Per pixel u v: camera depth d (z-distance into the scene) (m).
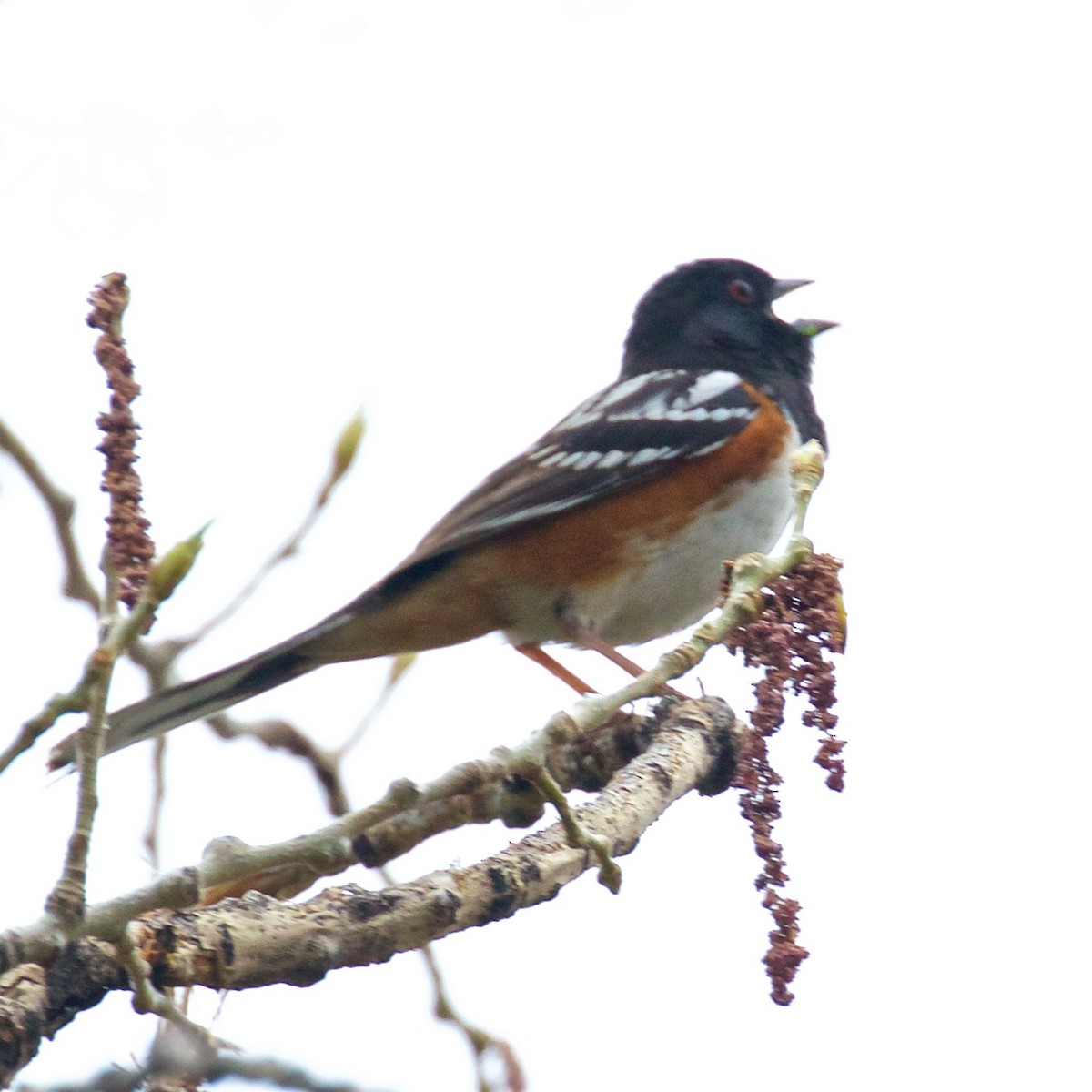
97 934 4.08
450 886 5.14
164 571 3.94
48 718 3.91
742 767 5.57
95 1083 4.12
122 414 5.11
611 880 5.00
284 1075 4.21
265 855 4.29
